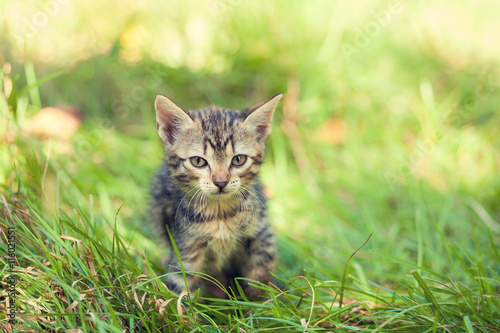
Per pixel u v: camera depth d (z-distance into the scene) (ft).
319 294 3.08
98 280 2.87
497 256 2.97
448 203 3.51
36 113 3.52
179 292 2.99
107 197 3.41
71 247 2.86
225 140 3.00
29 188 3.10
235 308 2.86
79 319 2.80
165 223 3.12
